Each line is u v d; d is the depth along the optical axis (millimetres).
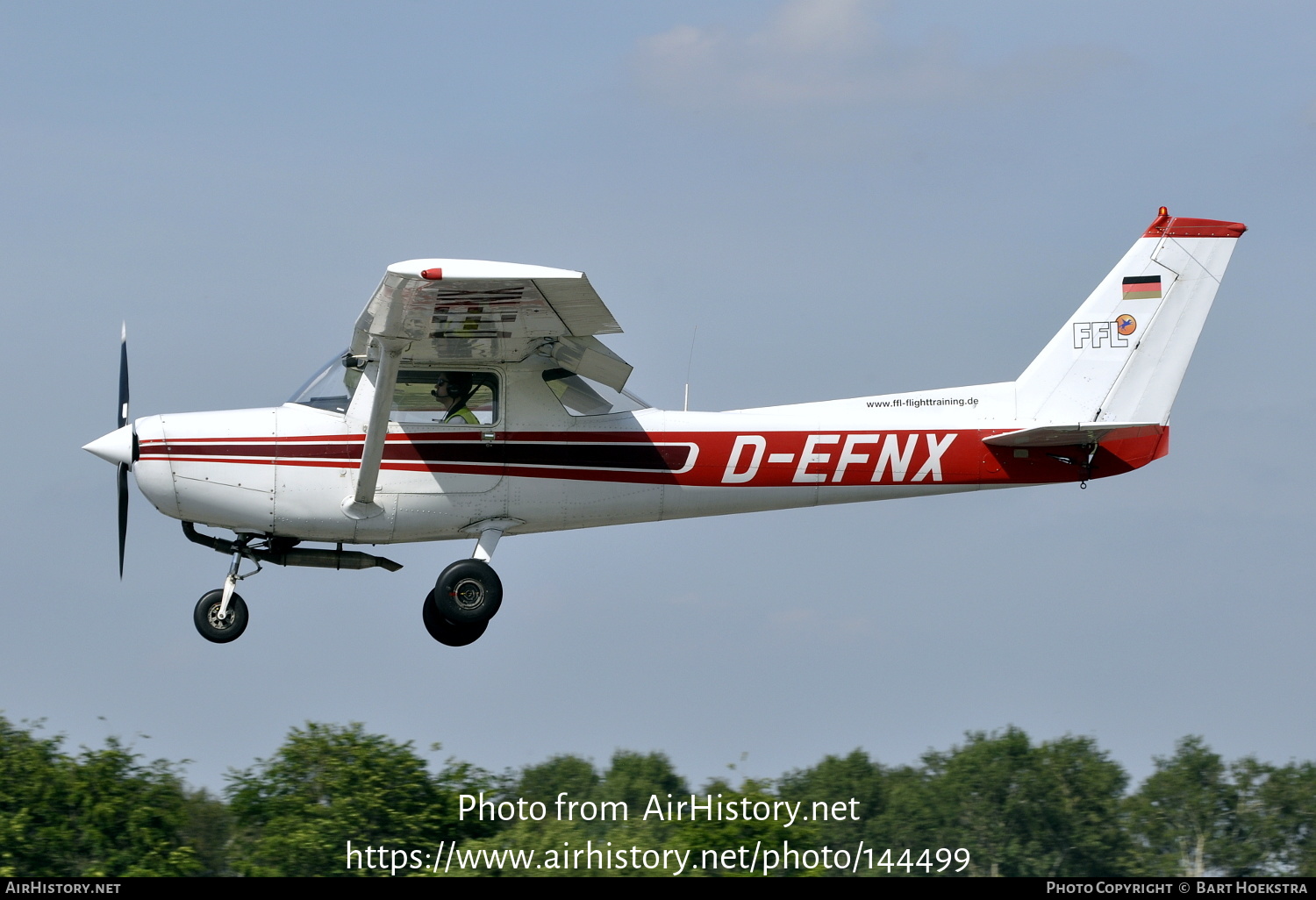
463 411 22500
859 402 23906
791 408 23797
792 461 23469
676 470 23172
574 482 22797
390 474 22188
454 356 22188
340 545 23312
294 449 22062
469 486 22453
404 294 19109
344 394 22453
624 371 22562
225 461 21953
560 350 22250
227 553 22844
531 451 22641
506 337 21359
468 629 23375
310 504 22156
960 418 23984
